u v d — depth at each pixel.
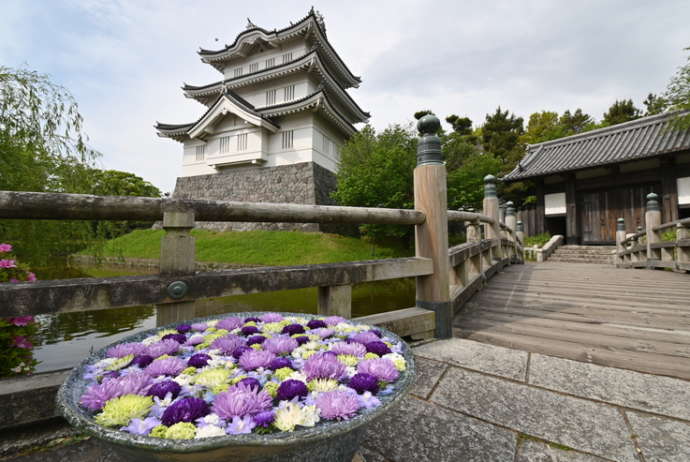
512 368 1.57
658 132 10.61
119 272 10.77
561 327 2.29
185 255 1.26
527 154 14.41
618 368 1.57
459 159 13.52
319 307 1.71
